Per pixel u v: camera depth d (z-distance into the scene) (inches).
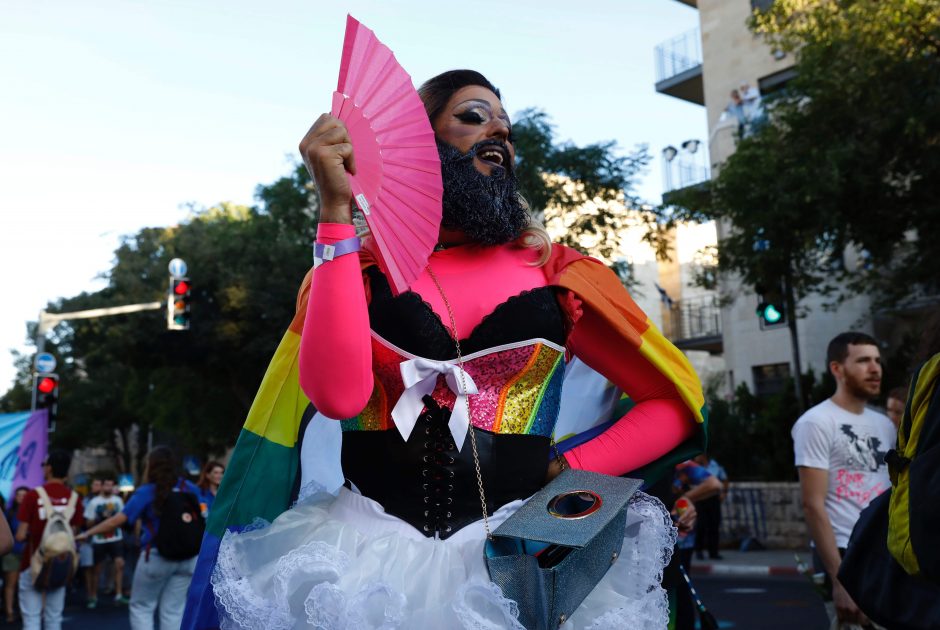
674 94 954.7
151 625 265.3
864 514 99.7
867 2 502.0
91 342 1146.0
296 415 79.9
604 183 612.1
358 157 63.3
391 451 68.2
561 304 75.9
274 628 60.4
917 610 91.1
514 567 58.9
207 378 1060.5
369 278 71.5
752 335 824.3
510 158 78.4
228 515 77.9
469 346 69.9
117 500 507.5
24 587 318.3
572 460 75.1
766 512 614.5
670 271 1109.1
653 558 70.2
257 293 929.5
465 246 76.0
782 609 374.0
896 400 190.2
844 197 518.3
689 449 81.4
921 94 490.3
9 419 459.2
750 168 545.0
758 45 816.9
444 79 78.4
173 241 1022.4
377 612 59.0
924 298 694.5
